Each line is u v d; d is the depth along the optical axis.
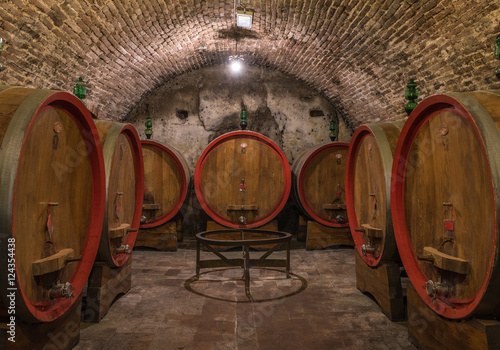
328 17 4.98
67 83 4.91
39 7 3.47
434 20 4.01
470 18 3.66
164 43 5.80
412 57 4.84
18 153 1.69
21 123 1.75
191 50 6.55
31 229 1.97
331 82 7.00
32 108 1.82
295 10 5.07
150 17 4.82
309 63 6.73
